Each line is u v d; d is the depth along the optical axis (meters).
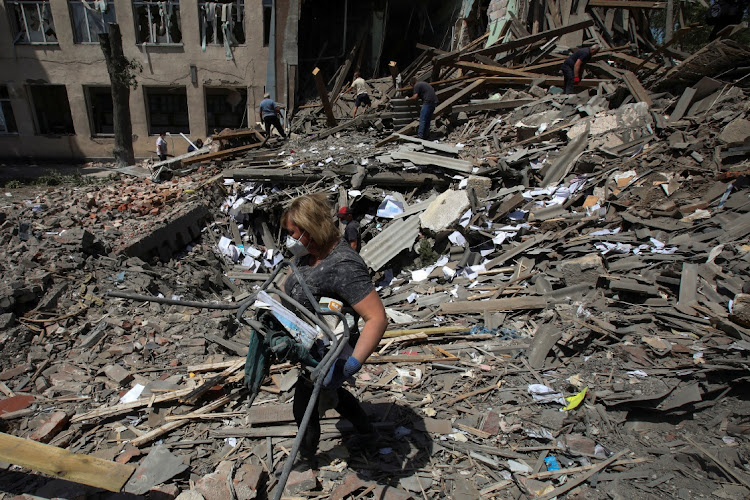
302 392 2.55
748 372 3.05
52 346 3.98
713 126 6.55
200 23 16.58
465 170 7.65
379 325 2.16
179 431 3.10
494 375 3.65
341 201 7.77
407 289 5.95
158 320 4.56
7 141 17.78
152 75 17.05
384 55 17.53
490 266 5.79
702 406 3.04
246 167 9.43
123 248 5.72
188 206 7.74
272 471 2.75
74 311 4.51
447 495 2.60
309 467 2.78
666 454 2.80
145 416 3.24
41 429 2.96
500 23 13.52
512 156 7.73
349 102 14.12
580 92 9.84
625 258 4.89
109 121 18.38
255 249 7.93
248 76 17.20
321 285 2.23
